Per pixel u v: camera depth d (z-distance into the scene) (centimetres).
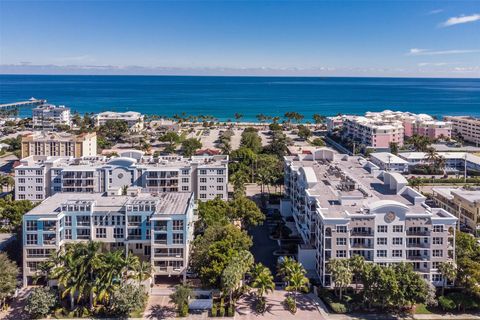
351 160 18800
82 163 18038
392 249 11331
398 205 11238
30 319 9975
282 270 10900
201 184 17375
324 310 10494
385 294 9988
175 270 11619
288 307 10569
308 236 13125
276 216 17062
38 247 11388
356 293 11044
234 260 10481
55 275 9969
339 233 11256
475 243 12731
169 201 13038
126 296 9900
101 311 10156
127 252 11756
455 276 10788
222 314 10181
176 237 11594
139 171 17075
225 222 13675
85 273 9988
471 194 16250
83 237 11881
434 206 17750
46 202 12800
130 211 11781
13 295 10912
